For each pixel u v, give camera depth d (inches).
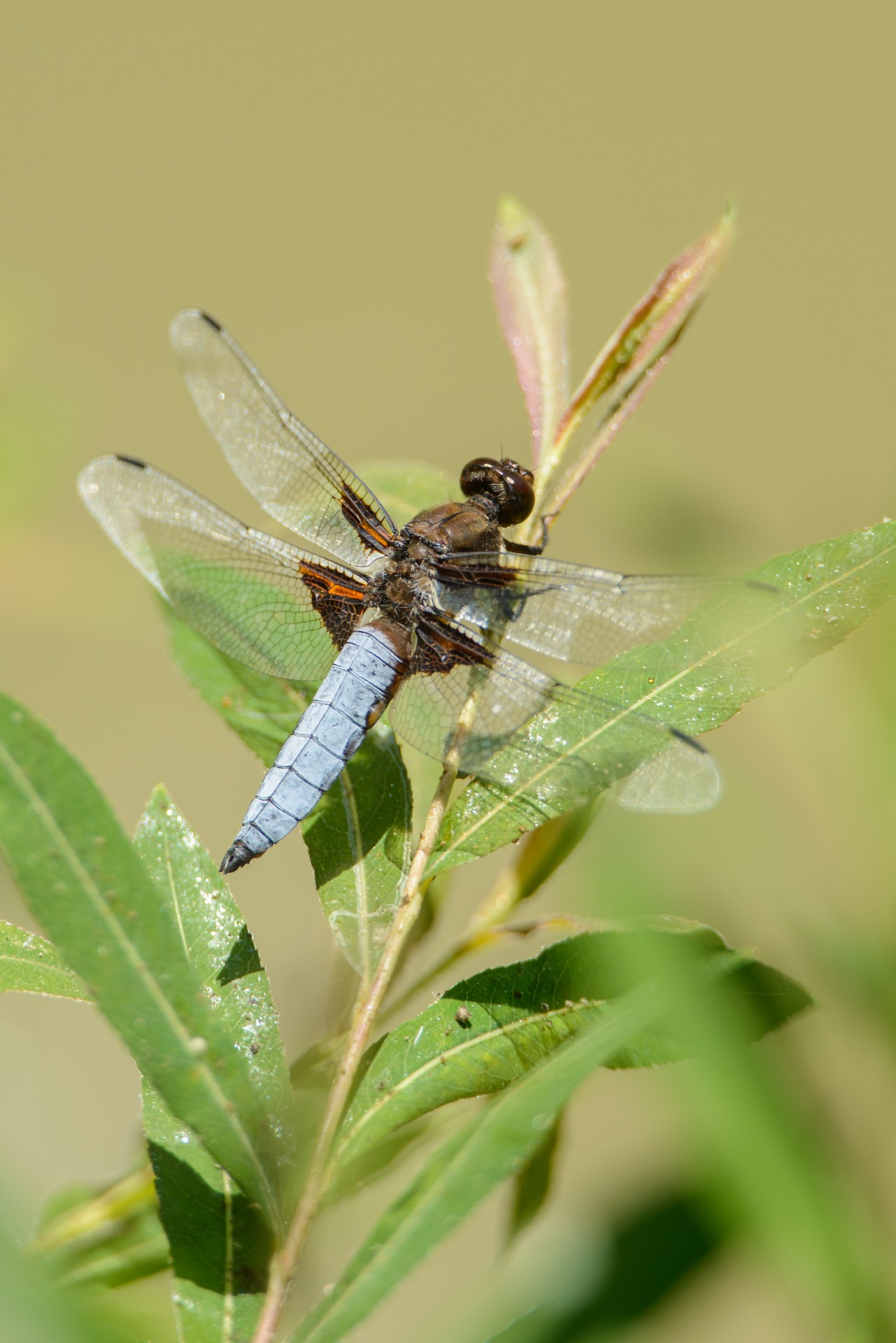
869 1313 25.0
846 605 33.5
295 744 34.6
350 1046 33.2
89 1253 33.8
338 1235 33.8
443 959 33.7
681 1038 33.0
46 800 32.9
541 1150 33.6
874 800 32.9
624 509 34.3
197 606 34.8
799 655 33.4
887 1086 28.2
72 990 33.4
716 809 31.5
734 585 33.7
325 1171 33.0
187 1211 33.1
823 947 29.9
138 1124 34.0
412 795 33.8
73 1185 34.1
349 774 33.8
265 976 33.3
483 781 33.7
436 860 33.5
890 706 33.1
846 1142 27.2
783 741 33.1
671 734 33.6
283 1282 32.9
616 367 34.0
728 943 32.9
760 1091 26.6
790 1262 25.4
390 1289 27.1
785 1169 25.9
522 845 33.8
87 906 32.9
